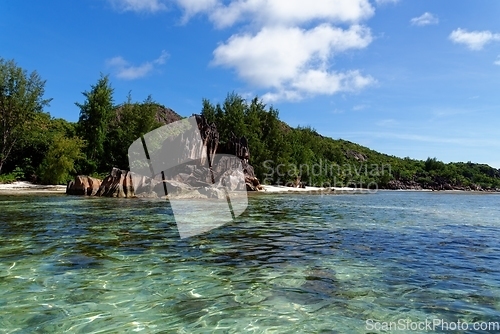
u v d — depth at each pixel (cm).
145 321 367
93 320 366
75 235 861
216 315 386
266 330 350
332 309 408
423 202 3000
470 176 10269
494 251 768
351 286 497
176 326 356
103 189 2327
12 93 3600
